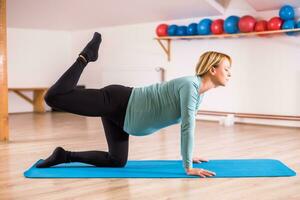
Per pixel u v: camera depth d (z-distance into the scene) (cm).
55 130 541
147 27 729
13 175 290
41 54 823
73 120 663
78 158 298
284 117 567
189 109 256
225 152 376
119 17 737
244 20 553
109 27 790
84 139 464
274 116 578
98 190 249
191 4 624
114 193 243
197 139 460
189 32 624
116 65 785
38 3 710
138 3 668
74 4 712
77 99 254
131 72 746
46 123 622
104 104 260
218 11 620
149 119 264
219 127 577
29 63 808
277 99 583
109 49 795
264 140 452
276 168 298
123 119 268
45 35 825
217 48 641
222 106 644
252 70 605
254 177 275
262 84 597
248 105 614
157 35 665
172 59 698
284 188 250
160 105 261
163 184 260
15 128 563
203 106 669
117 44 780
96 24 791
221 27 584
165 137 475
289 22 520
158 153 371
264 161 323
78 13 751
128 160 335
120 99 263
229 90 633
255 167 302
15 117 717
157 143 430
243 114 609
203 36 612
